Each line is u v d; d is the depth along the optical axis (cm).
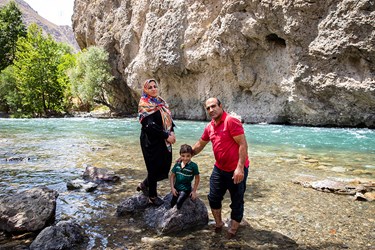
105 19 3628
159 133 418
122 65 3322
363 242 354
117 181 616
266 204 488
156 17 2720
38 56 3247
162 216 399
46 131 1619
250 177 655
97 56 3183
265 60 2036
